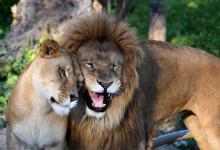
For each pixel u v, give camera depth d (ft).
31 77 28.55
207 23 87.25
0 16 83.30
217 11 94.84
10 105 29.78
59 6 59.26
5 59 54.34
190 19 89.25
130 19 88.02
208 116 36.19
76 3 58.95
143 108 33.96
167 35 80.64
